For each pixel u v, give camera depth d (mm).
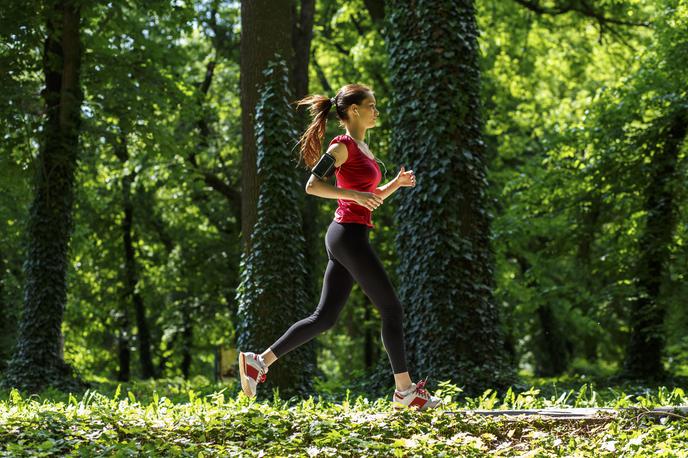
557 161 18031
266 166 11352
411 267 10500
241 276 11492
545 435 4938
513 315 22750
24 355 14742
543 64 22672
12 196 19562
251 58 11625
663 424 4992
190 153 20859
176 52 17438
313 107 5383
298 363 11312
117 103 15961
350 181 5043
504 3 20906
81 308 26125
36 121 15148
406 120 10570
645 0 19078
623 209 17891
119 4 15383
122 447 4781
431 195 10234
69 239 15391
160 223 26906
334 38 23422
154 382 18406
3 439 5148
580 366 23391
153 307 28516
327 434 4934
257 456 4660
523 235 19859
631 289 16844
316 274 15984
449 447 4676
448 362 10016
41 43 15680
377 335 27375
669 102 15742
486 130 22047
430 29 10406
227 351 19344
